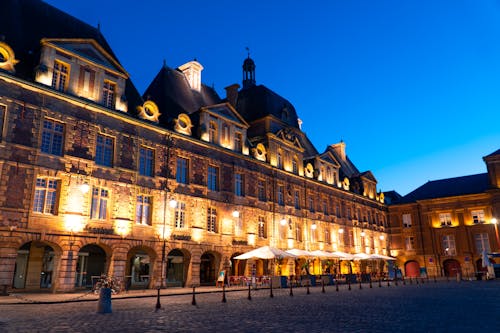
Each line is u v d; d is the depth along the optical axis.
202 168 31.00
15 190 20.47
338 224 47.66
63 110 23.12
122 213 24.98
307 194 43.03
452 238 54.53
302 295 21.83
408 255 57.50
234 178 33.88
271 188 38.00
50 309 14.43
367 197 55.72
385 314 12.59
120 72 26.69
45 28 26.25
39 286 23.64
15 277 22.88
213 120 33.16
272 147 39.06
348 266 47.47
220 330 9.52
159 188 27.45
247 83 47.59
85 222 22.95
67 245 21.94
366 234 53.59
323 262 43.56
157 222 26.86
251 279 30.00
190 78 37.72
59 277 21.47
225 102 34.31
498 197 48.78
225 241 31.66
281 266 37.41
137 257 29.41
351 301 17.64
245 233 33.97
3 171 20.17
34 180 21.28
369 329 9.55
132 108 28.17
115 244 24.14
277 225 37.59
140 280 29.34
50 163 22.03
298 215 40.97
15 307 15.11
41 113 22.09
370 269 52.84
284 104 44.66
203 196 30.48
